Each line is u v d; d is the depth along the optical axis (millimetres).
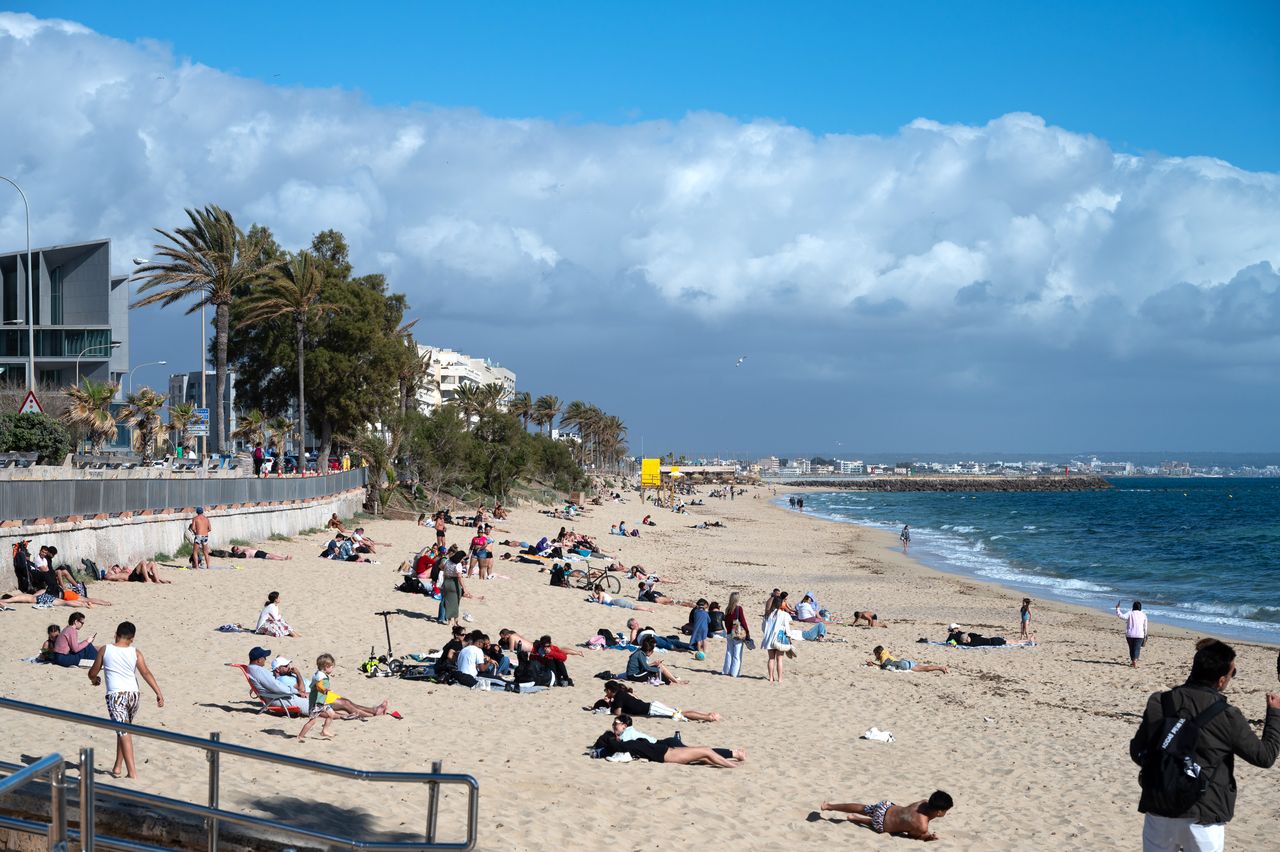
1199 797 6230
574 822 10586
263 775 10781
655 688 19469
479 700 16875
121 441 72000
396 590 28828
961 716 18719
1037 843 11500
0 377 75938
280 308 53188
